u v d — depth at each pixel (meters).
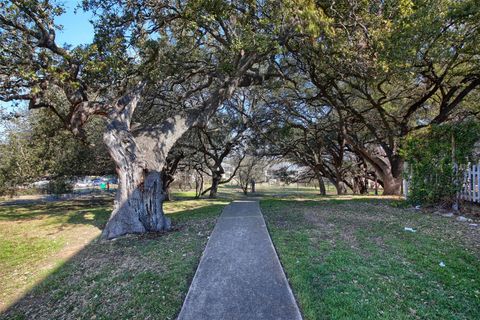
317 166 19.30
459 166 6.98
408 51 6.72
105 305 3.29
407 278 3.42
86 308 3.28
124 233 6.40
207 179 30.92
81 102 6.82
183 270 3.99
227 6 5.98
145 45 6.66
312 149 18.64
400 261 3.94
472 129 6.78
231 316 2.75
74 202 16.84
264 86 11.95
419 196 7.82
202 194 22.41
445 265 3.77
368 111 14.29
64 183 15.77
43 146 13.12
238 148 19.61
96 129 13.53
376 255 4.16
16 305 3.60
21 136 14.42
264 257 4.25
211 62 8.84
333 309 2.78
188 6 5.90
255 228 6.07
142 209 6.51
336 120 16.09
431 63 9.41
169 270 4.05
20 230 8.03
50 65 5.84
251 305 2.93
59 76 5.67
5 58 5.80
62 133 11.88
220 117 17.14
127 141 6.52
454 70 10.64
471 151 6.93
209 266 3.98
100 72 6.22
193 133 16.66
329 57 7.46
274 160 23.83
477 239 4.75
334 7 6.46
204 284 3.44
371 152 14.88
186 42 7.30
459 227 5.52
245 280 3.50
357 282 3.32
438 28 7.31
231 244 4.96
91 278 4.09
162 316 2.92
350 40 6.36
